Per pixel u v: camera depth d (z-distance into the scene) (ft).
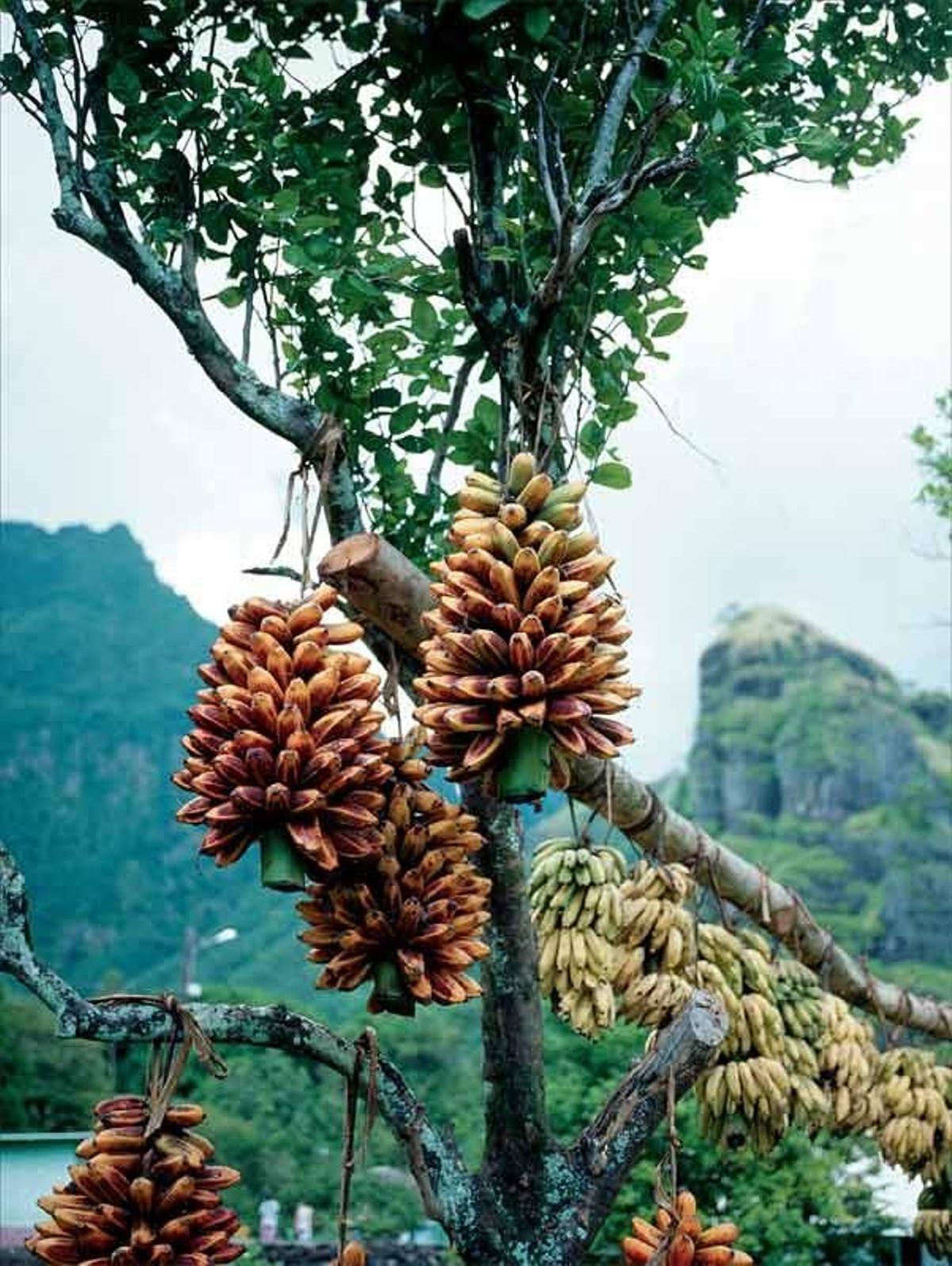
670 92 12.52
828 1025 16.24
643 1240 11.97
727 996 14.97
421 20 13.29
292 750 9.74
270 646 10.16
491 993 12.63
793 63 15.60
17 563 529.04
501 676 10.00
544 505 10.76
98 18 14.16
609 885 14.05
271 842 9.89
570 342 14.42
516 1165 12.37
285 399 13.33
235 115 14.16
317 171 14.62
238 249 14.40
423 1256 94.94
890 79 16.88
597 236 14.24
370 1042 11.13
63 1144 45.78
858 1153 48.67
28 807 412.57
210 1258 10.43
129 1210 10.41
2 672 464.65
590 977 13.80
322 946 10.87
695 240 15.11
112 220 13.47
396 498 15.06
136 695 469.98
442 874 10.89
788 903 16.58
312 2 14.35
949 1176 18.44
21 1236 41.37
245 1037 11.01
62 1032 10.48
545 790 10.14
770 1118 15.06
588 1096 48.14
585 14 13.32
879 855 264.93
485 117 13.44
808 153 15.56
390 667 12.30
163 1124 10.73
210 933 349.61
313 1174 112.16
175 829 411.34
